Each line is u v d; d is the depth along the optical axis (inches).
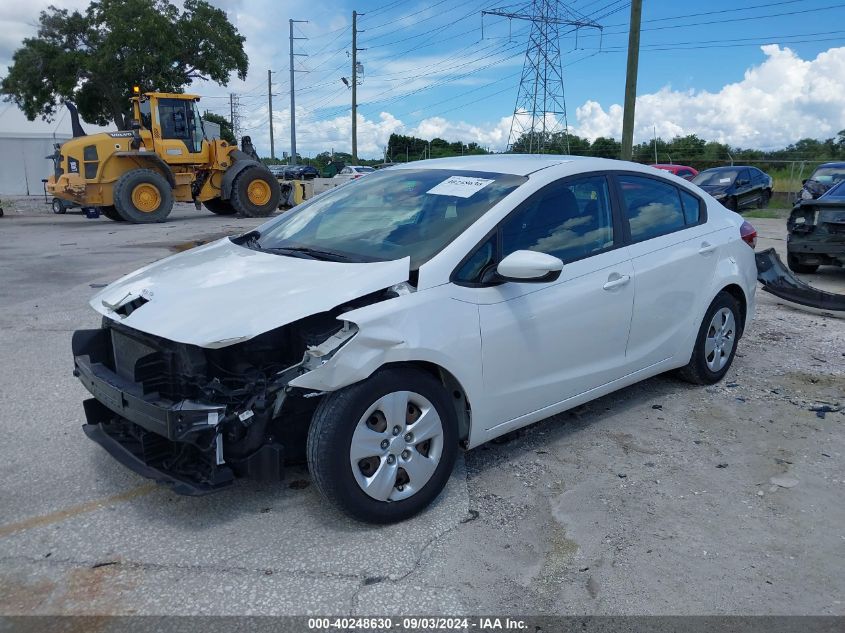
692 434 172.2
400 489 130.6
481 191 154.2
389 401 126.0
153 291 136.5
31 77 1365.7
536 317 146.6
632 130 880.3
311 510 134.6
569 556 121.0
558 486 145.7
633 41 861.2
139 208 701.3
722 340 205.0
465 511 135.3
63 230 644.7
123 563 117.5
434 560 119.3
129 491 141.5
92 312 288.2
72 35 1371.8
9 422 175.2
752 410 187.8
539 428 175.5
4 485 143.6
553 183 157.9
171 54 1368.1
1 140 1390.3
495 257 142.6
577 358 158.9
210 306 125.3
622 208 173.5
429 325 128.6
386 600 108.7
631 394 199.3
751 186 844.6
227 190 757.3
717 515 135.0
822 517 134.6
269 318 119.0
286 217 183.5
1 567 116.0
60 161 731.4
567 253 156.9
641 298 171.6
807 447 165.3
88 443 163.5
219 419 116.9
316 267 138.2
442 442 134.0
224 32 1459.2
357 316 120.6
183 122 729.0
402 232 148.3
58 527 128.1
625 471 152.6
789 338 258.8
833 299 284.8
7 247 506.9
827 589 113.0
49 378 207.6
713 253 194.7
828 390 203.3
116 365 142.1
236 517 132.0
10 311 289.7
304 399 126.2
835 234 358.0
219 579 113.3
